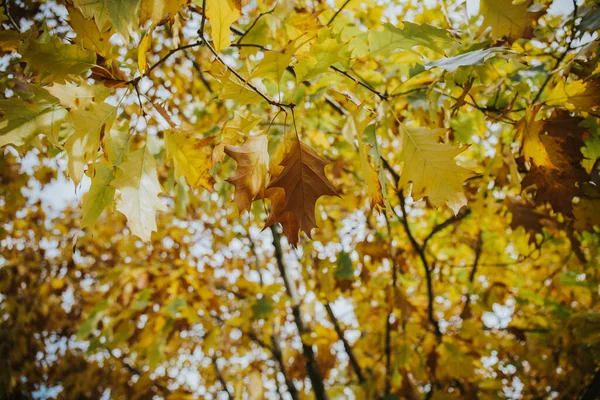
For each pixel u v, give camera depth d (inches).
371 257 137.1
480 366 155.0
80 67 47.8
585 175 58.6
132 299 152.1
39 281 247.3
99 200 51.3
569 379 132.4
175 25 60.2
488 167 88.7
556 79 67.3
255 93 47.4
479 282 181.5
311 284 151.6
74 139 46.1
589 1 82.6
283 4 64.3
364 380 157.6
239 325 165.2
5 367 225.5
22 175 151.6
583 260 83.1
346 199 157.8
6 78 58.5
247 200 47.1
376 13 110.9
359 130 49.1
